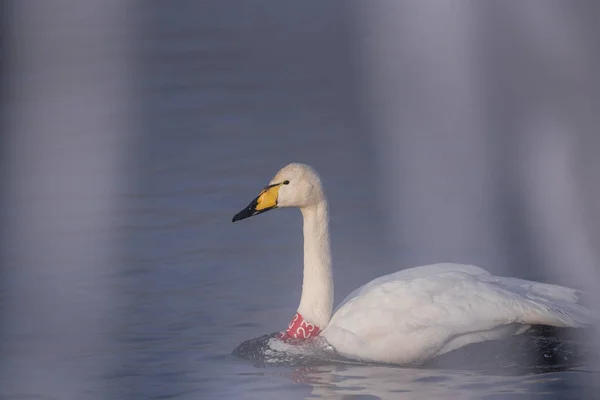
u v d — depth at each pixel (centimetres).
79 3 4147
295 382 1070
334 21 3894
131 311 1351
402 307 1136
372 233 1662
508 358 1105
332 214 1775
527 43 3055
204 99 2816
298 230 1706
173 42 3591
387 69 3155
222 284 1447
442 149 2245
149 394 1056
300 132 2433
